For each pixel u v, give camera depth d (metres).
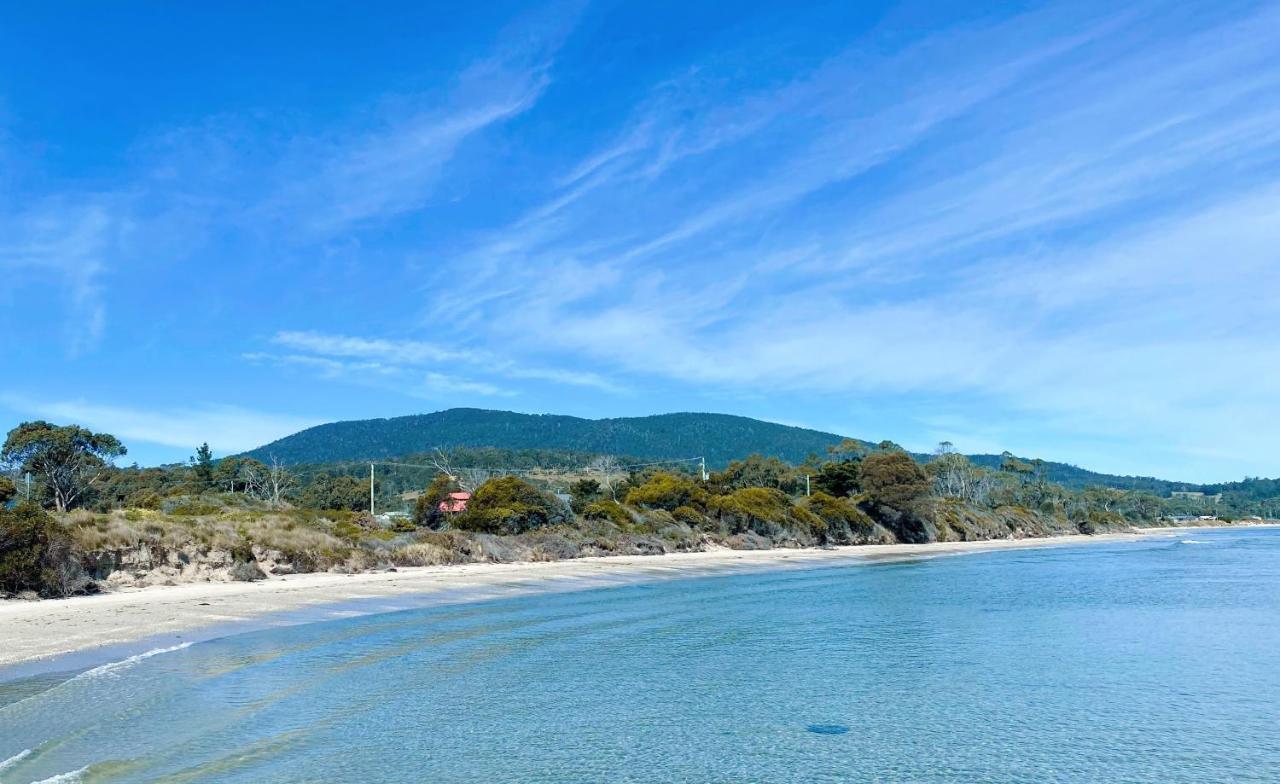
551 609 31.80
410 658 21.05
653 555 64.31
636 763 13.04
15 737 13.02
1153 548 97.19
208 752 12.76
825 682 19.08
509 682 18.64
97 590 30.94
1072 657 22.42
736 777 12.48
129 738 13.21
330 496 99.62
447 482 75.25
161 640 22.09
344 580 39.38
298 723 14.66
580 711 16.17
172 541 35.59
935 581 47.31
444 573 45.03
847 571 55.66
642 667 20.59
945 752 13.84
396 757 13.02
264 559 40.09
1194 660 22.00
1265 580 48.19
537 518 62.53
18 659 18.92
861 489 103.12
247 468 92.38
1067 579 48.84
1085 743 14.45
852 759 13.43
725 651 22.98
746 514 81.00
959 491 147.38
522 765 12.83
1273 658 22.38
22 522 28.41
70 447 59.12
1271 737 14.84
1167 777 12.73
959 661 21.75
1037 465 182.50
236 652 20.86
